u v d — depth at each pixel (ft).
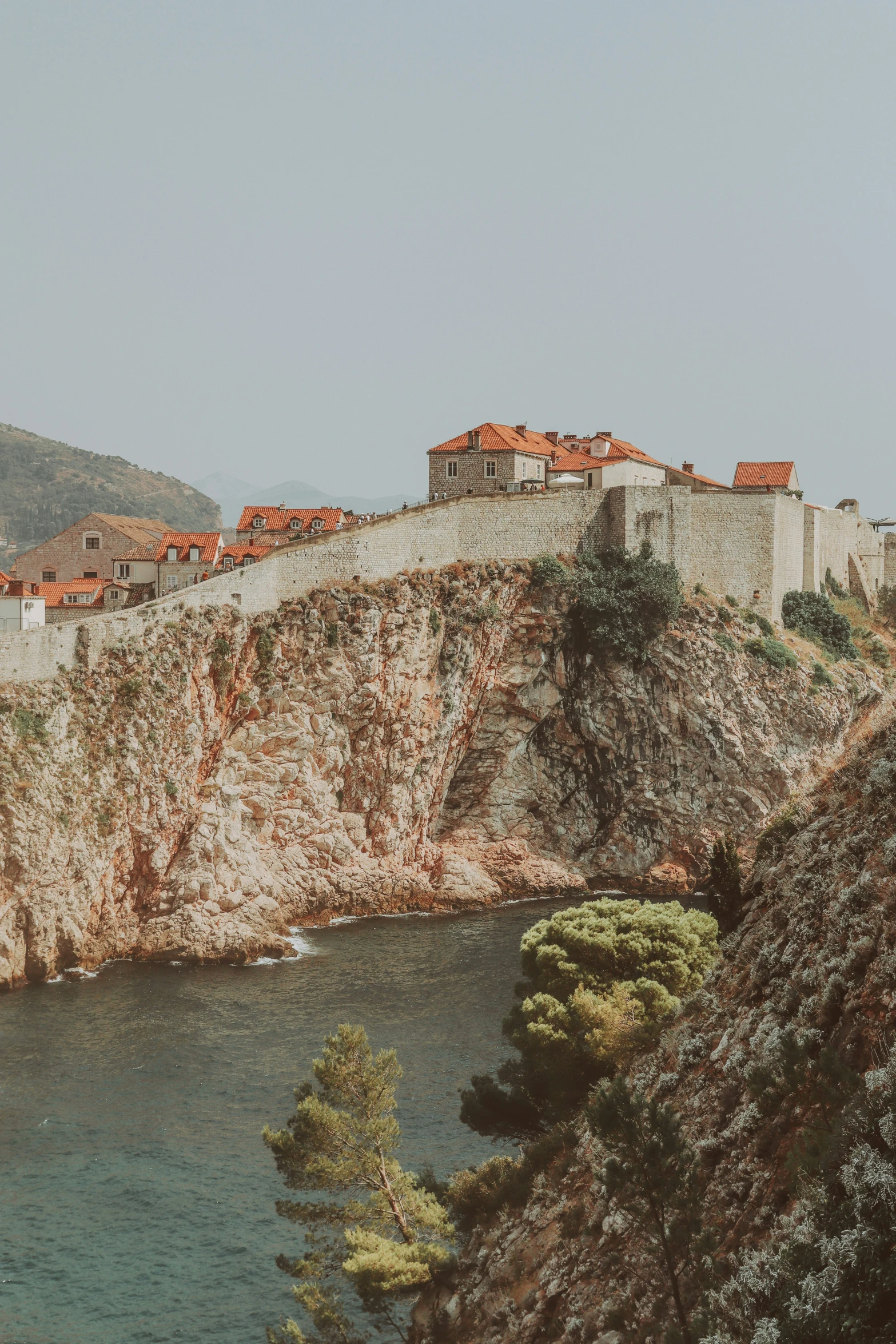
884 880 79.10
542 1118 136.36
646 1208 72.43
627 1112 71.67
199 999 254.88
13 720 271.49
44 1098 200.23
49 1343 133.59
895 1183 59.06
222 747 319.27
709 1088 85.92
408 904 344.08
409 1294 107.76
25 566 458.09
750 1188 73.10
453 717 360.07
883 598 492.95
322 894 327.47
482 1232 109.40
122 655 296.30
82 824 278.26
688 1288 70.28
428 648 354.33
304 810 328.49
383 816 346.33
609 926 159.53
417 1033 230.27
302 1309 140.36
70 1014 242.99
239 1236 157.28
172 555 402.93
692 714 372.38
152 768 295.48
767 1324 58.23
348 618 339.16
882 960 73.41
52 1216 162.20
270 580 332.60
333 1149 119.03
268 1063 215.72
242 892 304.91
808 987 81.10
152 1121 191.21
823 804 99.81
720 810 372.17
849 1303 56.65
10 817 262.47
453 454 424.05
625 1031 124.67
